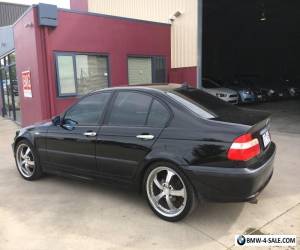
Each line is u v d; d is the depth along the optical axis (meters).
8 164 6.75
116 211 4.25
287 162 6.14
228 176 3.45
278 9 16.70
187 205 3.74
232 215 4.02
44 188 5.18
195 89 4.69
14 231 3.79
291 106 15.09
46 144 5.18
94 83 10.59
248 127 3.54
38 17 9.19
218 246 3.37
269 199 4.45
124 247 3.39
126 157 4.18
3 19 23.56
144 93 4.27
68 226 3.87
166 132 3.88
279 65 23.03
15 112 13.48
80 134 4.68
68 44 9.81
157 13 12.48
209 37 21.64
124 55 11.11
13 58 12.82
